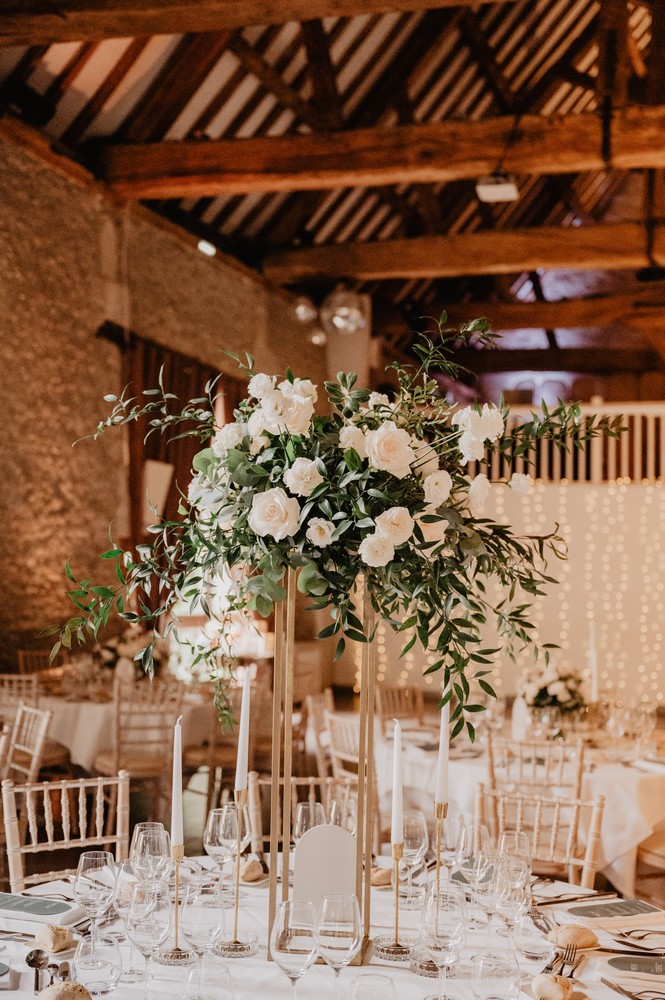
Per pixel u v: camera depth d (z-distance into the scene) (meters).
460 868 2.21
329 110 7.41
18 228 6.55
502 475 10.12
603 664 9.84
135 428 7.82
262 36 7.36
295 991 1.73
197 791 5.97
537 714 4.68
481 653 1.76
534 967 1.90
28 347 6.68
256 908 2.21
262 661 6.95
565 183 12.33
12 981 1.79
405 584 1.77
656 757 4.43
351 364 10.84
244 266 9.33
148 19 5.05
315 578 1.79
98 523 7.40
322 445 1.84
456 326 11.20
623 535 9.86
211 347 8.95
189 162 7.19
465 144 6.89
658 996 1.80
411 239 8.91
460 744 4.59
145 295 7.98
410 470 1.81
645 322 10.68
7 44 5.36
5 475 6.48
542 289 13.42
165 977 1.81
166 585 1.88
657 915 2.24
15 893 2.48
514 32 9.55
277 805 1.92
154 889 1.79
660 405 9.88
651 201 8.44
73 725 5.24
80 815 2.84
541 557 1.84
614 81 6.71
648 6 7.89
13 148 6.49
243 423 1.92
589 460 11.28
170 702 5.23
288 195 9.21
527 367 13.27
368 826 1.94
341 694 10.29
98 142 7.34
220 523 1.86
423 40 8.46
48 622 6.84
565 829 3.91
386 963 1.91
